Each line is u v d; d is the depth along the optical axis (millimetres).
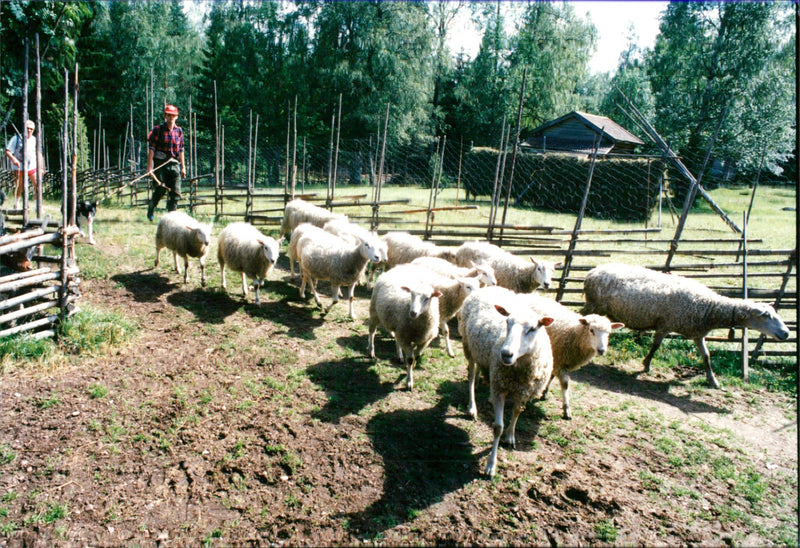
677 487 5289
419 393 6855
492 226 12812
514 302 6457
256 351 7664
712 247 16938
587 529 4668
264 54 46625
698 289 7871
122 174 20125
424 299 6566
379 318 7398
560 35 42500
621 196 24938
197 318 8664
